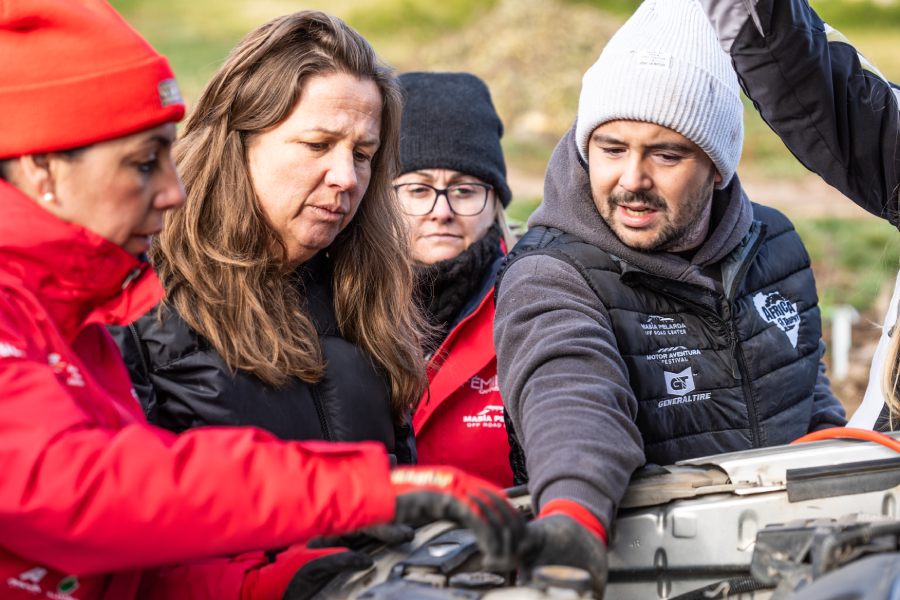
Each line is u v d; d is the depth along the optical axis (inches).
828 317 297.4
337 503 40.8
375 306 77.3
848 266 359.6
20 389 40.4
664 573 56.1
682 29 71.1
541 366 61.6
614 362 62.6
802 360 80.2
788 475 56.4
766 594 54.0
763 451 60.4
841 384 236.7
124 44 45.8
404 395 78.0
